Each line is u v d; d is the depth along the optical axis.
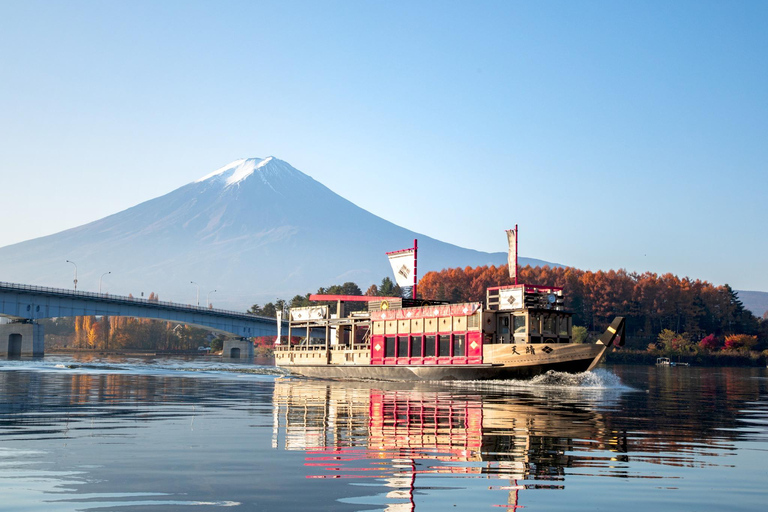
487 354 54.75
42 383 45.75
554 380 52.53
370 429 21.91
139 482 13.49
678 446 19.16
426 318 60.03
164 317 160.75
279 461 15.82
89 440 18.67
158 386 44.78
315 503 12.08
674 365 165.62
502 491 13.12
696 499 12.77
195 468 14.91
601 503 12.38
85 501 11.99
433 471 14.87
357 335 70.62
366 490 13.05
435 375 58.22
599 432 21.88
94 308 145.00
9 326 136.25
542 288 55.44
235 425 22.62
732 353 175.88
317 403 32.44
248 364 114.69
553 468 15.38
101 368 79.31
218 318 174.75
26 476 13.83
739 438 21.34
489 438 19.97
